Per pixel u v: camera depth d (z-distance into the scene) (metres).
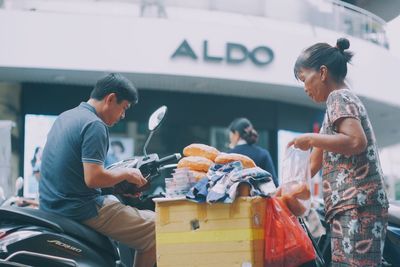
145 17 11.32
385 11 15.66
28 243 3.38
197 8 11.73
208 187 3.28
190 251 3.28
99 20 11.13
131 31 11.21
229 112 13.48
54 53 10.97
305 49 3.37
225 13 11.88
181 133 13.18
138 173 3.65
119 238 3.66
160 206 3.34
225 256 3.23
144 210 3.91
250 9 12.05
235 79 11.62
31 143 12.39
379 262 3.14
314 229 4.40
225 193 3.21
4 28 10.89
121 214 3.64
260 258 3.26
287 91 12.73
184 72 11.37
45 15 11.01
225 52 11.59
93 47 11.07
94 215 3.60
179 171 3.39
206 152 3.63
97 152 3.52
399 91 13.70
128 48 11.17
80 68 11.02
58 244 3.43
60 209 3.58
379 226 3.14
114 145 12.71
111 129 12.76
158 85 12.52
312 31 12.29
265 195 3.24
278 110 13.93
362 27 13.09
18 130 12.38
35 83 12.51
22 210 3.48
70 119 3.65
